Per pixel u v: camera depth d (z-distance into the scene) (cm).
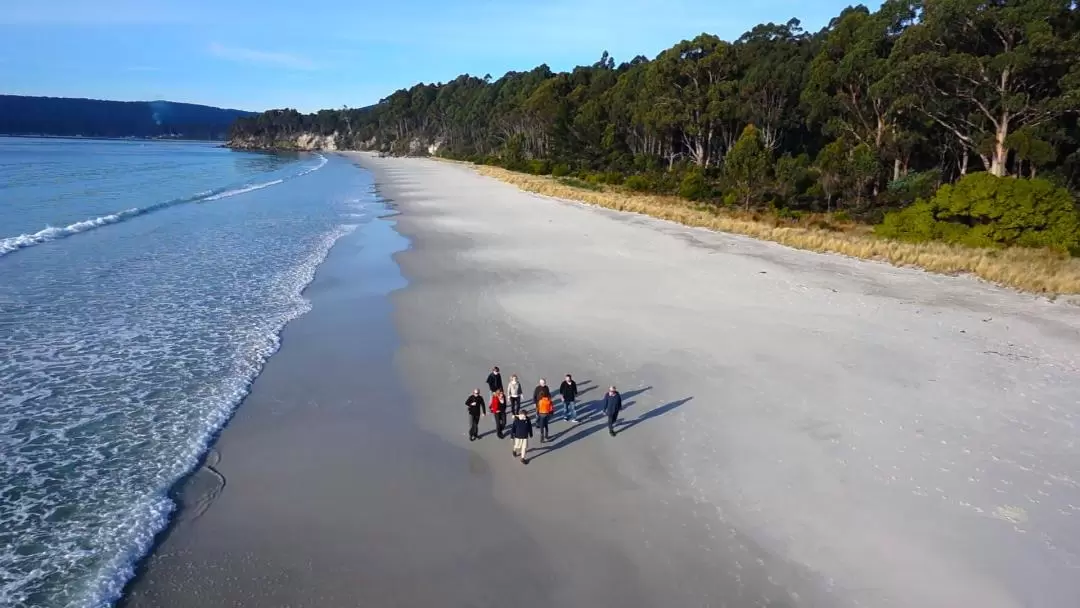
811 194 4888
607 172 7631
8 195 5047
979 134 4197
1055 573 964
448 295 2408
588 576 967
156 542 1038
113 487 1174
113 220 3953
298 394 1577
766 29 7950
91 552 1006
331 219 4356
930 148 4931
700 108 6631
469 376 1686
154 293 2375
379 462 1282
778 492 1160
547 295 2402
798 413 1459
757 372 1689
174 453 1293
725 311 2214
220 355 1800
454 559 1005
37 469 1223
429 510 1128
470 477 1231
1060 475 1220
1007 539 1038
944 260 2970
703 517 1098
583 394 1575
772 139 6397
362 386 1625
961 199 3466
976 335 2008
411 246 3375
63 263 2769
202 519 1097
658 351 1838
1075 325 2131
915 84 4219
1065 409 1495
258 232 3728
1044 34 3619
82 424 1395
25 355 1750
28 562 978
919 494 1153
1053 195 3300
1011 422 1428
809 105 5688
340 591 936
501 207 5119
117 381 1611
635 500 1150
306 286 2539
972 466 1246
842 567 978
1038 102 3875
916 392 1576
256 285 2531
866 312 2225
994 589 934
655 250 3288
